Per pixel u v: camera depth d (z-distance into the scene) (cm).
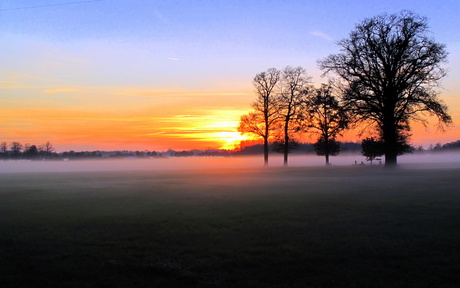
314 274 690
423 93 3731
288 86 5794
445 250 820
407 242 887
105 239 973
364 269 711
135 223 1175
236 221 1184
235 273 699
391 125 3962
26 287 642
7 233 1050
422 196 1678
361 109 3994
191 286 637
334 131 4616
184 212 1373
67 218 1277
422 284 632
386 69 3853
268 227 1085
